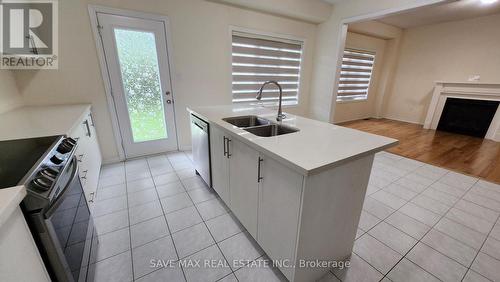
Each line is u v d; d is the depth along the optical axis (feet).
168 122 10.79
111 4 8.25
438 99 17.30
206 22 10.47
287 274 4.14
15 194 2.22
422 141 14.47
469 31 15.71
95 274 4.53
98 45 8.38
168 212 6.57
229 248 5.27
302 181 3.28
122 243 5.37
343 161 3.46
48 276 2.85
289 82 15.03
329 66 14.35
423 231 5.96
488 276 4.64
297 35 13.98
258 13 11.96
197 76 10.95
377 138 4.62
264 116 6.98
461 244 5.51
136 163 9.93
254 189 4.69
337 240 4.48
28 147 3.74
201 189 7.85
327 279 4.51
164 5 9.25
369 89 21.06
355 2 12.12
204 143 7.09
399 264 4.91
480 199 7.54
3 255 2.01
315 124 5.96
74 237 3.64
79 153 5.42
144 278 4.48
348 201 4.23
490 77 15.16
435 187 8.35
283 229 3.98
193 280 4.46
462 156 11.69
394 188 8.25
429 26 17.75
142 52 9.34
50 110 7.02
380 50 20.03
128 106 9.67
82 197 4.34
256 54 12.86
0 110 6.41
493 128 14.89
